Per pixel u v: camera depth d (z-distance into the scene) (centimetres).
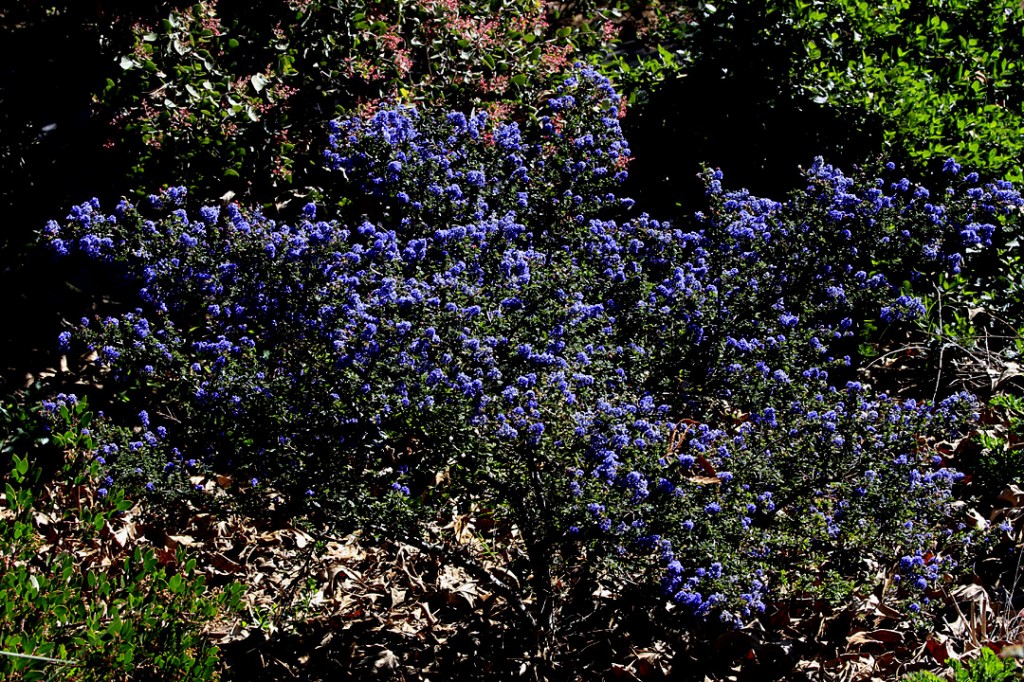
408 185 441
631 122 704
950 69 715
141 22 585
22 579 302
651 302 427
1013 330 586
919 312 516
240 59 610
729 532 356
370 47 650
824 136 637
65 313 538
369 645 413
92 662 290
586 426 347
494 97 688
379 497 376
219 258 379
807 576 379
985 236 475
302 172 620
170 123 576
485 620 423
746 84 656
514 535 449
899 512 382
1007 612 414
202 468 388
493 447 349
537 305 383
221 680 385
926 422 413
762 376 414
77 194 562
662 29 854
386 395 349
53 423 443
